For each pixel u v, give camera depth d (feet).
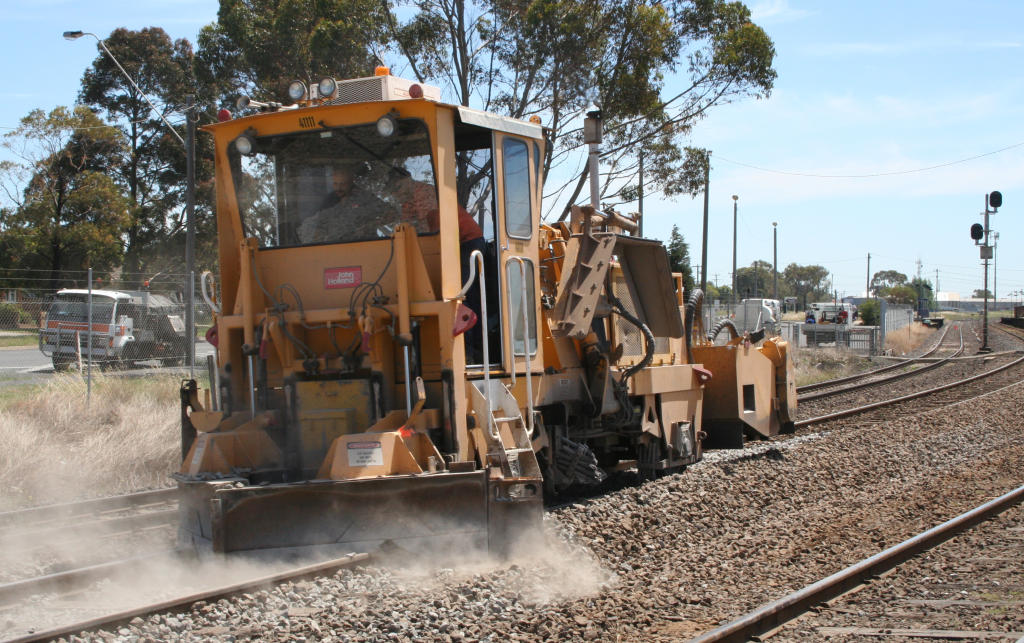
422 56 84.43
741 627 18.53
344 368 25.31
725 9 82.17
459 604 19.97
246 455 25.48
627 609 20.40
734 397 42.19
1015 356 123.75
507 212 27.68
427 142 25.17
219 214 27.30
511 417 25.89
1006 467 41.19
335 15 82.07
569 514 28.30
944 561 24.95
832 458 42.57
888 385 86.28
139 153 175.73
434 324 25.70
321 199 26.43
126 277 160.97
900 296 406.00
